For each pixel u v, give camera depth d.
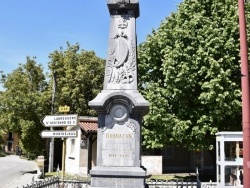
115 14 13.73
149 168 29.09
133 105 12.53
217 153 16.44
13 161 52.38
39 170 25.67
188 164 34.72
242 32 11.52
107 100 12.66
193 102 22.20
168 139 22.53
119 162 12.54
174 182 16.80
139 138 12.61
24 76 32.31
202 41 21.64
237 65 21.19
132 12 13.69
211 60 20.66
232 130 21.77
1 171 33.75
